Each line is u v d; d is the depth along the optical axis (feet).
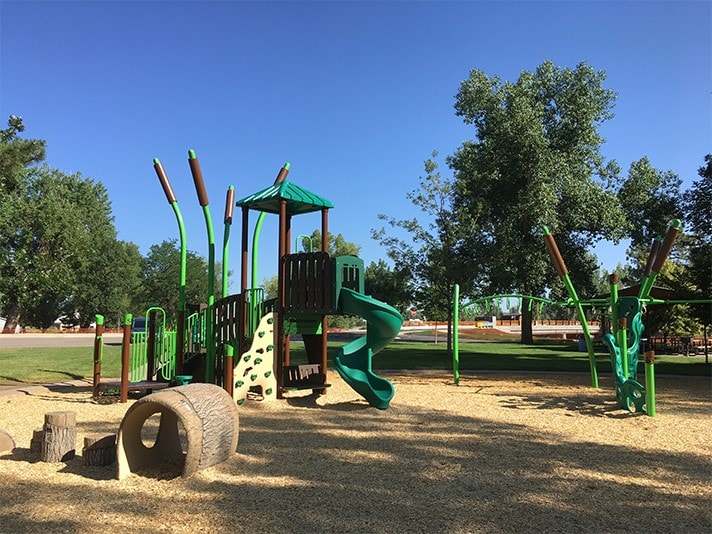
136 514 12.61
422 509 13.01
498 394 32.99
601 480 15.43
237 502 13.38
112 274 190.80
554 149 93.15
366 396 27.84
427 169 63.36
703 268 51.01
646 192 105.19
